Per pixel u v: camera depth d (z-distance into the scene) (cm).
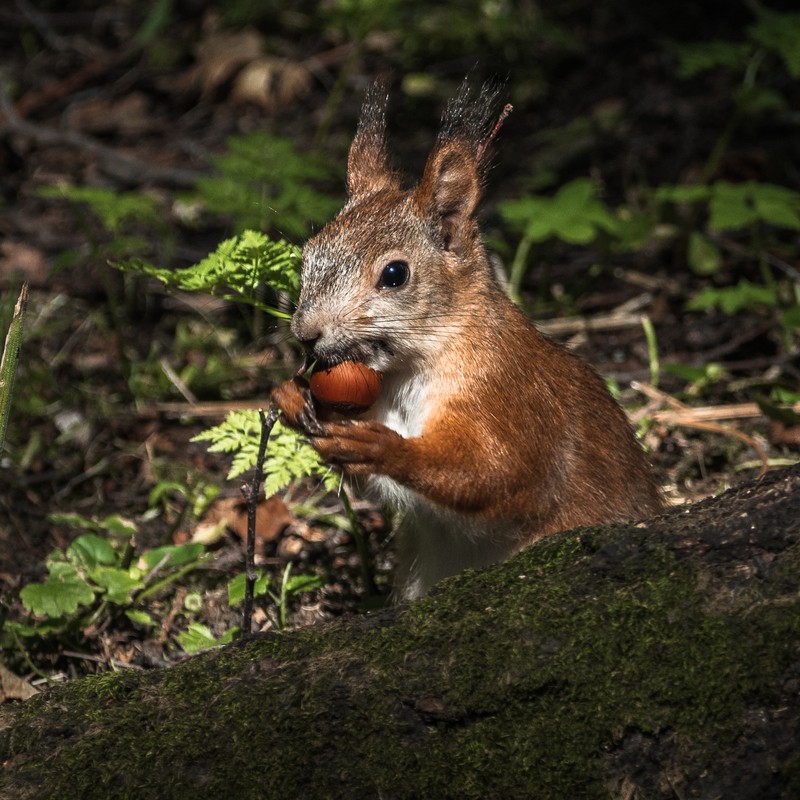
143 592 947
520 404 820
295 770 574
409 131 1845
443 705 576
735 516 612
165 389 1309
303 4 2198
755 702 559
